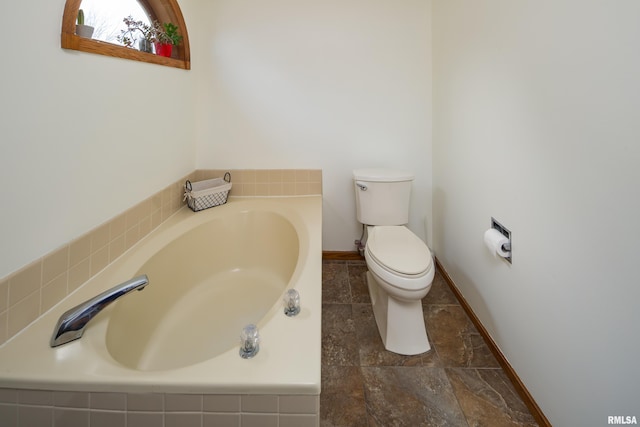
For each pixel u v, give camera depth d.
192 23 1.92
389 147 2.16
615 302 0.75
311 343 0.78
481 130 1.43
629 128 0.69
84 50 1.01
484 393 1.22
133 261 1.23
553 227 0.96
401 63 2.06
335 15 2.02
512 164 1.18
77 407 0.69
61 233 0.95
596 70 0.77
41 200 0.87
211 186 2.00
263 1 2.00
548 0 0.94
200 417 0.68
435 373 1.33
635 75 0.67
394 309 1.47
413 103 2.11
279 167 2.16
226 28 2.01
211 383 0.67
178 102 1.78
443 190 1.98
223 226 1.83
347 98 2.10
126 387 0.68
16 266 0.80
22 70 0.80
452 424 1.10
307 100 2.09
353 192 2.23
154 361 1.20
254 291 1.71
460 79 1.63
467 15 1.53
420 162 2.18
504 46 1.20
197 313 1.51
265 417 0.68
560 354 0.96
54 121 0.91
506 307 1.29
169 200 1.70
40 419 0.69
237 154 2.13
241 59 2.04
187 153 1.93
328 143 2.15
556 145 0.93
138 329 1.18
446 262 2.00
